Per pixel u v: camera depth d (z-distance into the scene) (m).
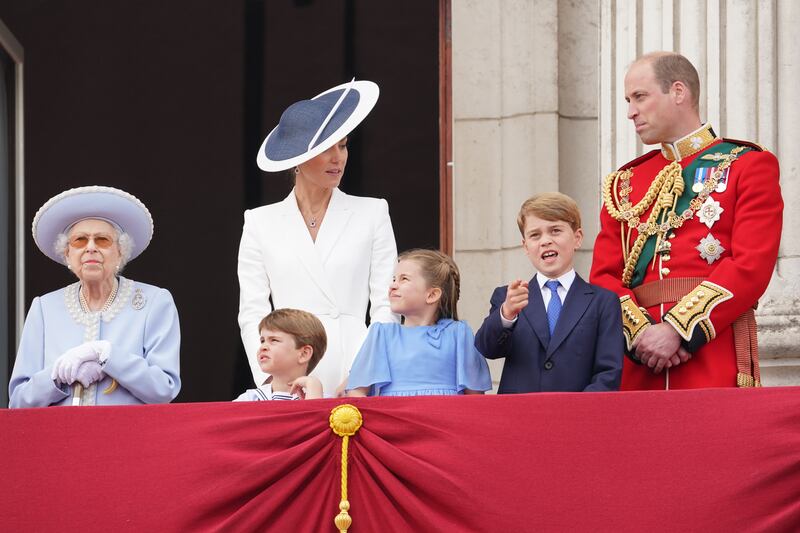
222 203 41.09
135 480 17.86
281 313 21.09
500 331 19.52
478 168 29.64
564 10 29.59
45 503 17.83
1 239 35.50
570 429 17.78
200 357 41.34
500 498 17.62
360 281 22.48
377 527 17.77
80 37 40.41
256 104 40.50
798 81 25.61
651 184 21.11
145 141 40.91
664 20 27.14
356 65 39.25
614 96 28.14
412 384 20.11
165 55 40.50
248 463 17.80
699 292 19.75
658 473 17.61
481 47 29.88
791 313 24.67
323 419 18.03
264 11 39.81
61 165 40.84
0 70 35.59
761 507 17.48
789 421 17.67
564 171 29.20
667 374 20.08
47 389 19.78
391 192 38.75
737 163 20.50
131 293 20.97
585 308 19.91
